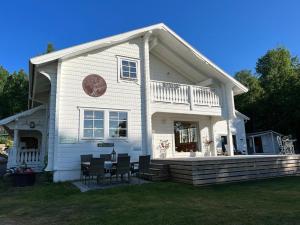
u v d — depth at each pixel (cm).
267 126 3161
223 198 648
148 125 1188
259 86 3462
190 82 1595
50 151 992
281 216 457
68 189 808
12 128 1370
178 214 498
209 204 582
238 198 643
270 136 2656
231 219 451
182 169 903
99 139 1079
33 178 955
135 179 998
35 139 1712
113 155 982
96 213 532
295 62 4050
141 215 502
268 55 4012
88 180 976
